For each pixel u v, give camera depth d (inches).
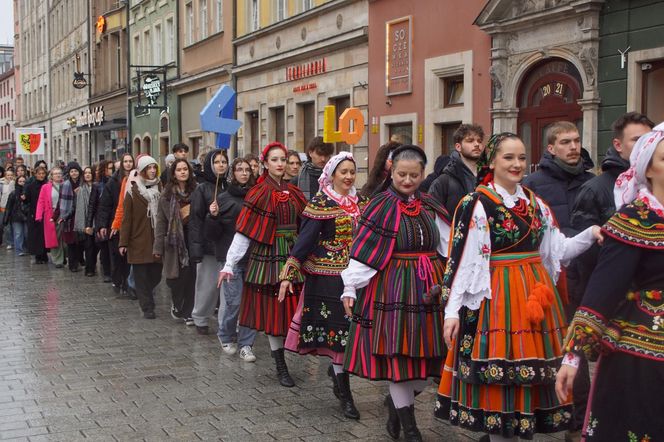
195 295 366.9
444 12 615.5
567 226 226.1
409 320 206.7
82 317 416.5
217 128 378.3
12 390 276.7
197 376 294.2
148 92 1317.7
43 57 2450.8
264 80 960.9
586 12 479.2
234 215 342.3
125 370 303.7
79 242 609.9
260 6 965.8
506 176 175.6
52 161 2343.8
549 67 524.4
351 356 215.9
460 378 176.7
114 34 1688.0
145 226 410.6
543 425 175.3
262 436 226.4
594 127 482.6
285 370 282.2
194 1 1201.4
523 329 171.8
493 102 565.9
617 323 136.6
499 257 175.5
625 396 133.9
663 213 133.6
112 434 229.3
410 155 210.8
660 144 134.0
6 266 666.2
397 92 677.9
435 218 216.7
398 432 221.1
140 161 413.7
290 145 898.7
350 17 754.8
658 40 443.5
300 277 271.7
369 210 212.8
